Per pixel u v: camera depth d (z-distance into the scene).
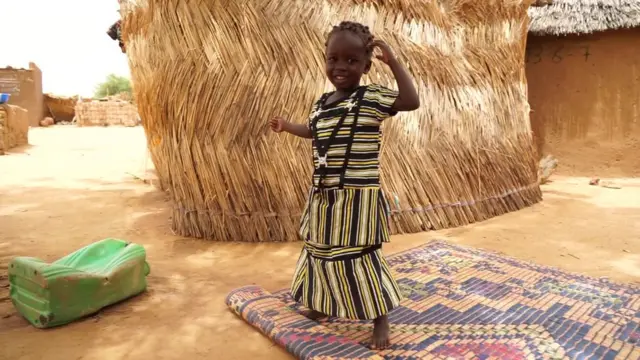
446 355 2.61
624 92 9.18
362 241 2.53
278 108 4.83
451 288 3.60
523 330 2.90
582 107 9.52
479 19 6.47
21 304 3.16
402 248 4.78
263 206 4.98
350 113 2.53
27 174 10.05
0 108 14.26
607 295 3.44
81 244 5.01
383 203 2.63
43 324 2.99
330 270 2.61
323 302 2.70
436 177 5.59
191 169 5.04
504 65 6.71
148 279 3.94
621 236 5.16
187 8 4.89
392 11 5.54
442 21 5.99
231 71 4.80
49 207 6.87
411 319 3.08
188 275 4.04
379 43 2.44
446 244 4.77
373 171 2.57
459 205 5.73
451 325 2.98
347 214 2.54
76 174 10.10
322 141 2.60
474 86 6.19
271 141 4.86
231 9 4.80
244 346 2.81
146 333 2.97
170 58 5.02
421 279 3.80
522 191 6.71
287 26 4.92
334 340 2.69
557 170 9.82
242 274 4.07
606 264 4.27
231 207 5.01
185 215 5.25
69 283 3.06
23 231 5.55
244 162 4.86
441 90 5.79
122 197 7.58
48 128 25.42
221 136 4.85
